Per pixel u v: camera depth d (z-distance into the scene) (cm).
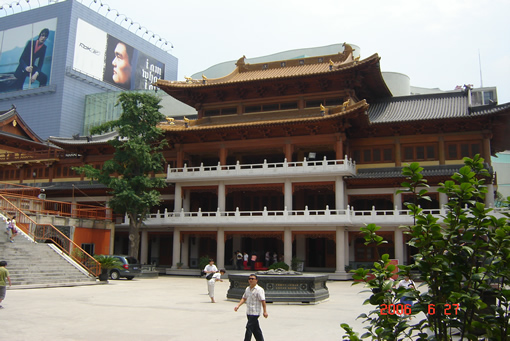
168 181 5925
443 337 838
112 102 12000
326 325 1986
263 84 5925
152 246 6794
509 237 811
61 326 1866
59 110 11825
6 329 1769
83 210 5606
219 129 5722
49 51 12275
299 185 5491
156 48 15012
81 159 7050
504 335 798
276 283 2797
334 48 8438
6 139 8156
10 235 3925
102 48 12888
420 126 5462
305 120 5288
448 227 880
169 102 9469
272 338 1697
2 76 12781
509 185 10244
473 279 812
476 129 5334
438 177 5081
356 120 5353
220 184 5762
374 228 959
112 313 2239
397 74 7994
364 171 5641
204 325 1936
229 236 5678
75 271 3894
